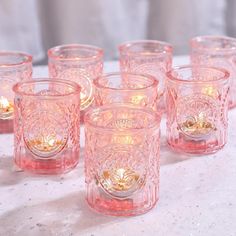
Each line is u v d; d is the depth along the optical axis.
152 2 1.30
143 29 1.30
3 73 0.80
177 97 0.73
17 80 0.80
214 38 0.96
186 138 0.73
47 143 0.69
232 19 1.34
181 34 1.30
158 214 0.62
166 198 0.65
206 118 0.73
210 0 1.30
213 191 0.66
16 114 0.70
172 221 0.61
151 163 0.62
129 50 0.89
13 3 1.21
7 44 1.24
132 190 0.62
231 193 0.65
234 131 0.80
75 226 0.60
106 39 1.27
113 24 1.27
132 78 0.76
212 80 0.73
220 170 0.70
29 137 0.69
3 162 0.72
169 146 0.76
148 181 0.62
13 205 0.63
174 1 1.28
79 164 0.72
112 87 0.74
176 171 0.70
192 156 0.74
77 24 1.26
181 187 0.67
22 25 1.24
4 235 0.59
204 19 1.30
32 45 1.26
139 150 0.61
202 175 0.69
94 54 0.87
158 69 0.85
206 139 0.73
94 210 0.63
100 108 0.65
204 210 0.62
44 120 0.69
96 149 0.62
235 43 0.94
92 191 0.63
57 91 0.72
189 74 0.77
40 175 0.69
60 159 0.69
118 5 1.26
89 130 0.62
